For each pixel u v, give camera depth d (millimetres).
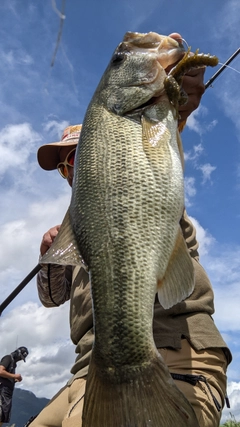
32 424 524
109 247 352
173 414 298
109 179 369
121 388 316
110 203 362
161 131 388
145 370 319
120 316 335
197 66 402
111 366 325
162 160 371
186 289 351
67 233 385
